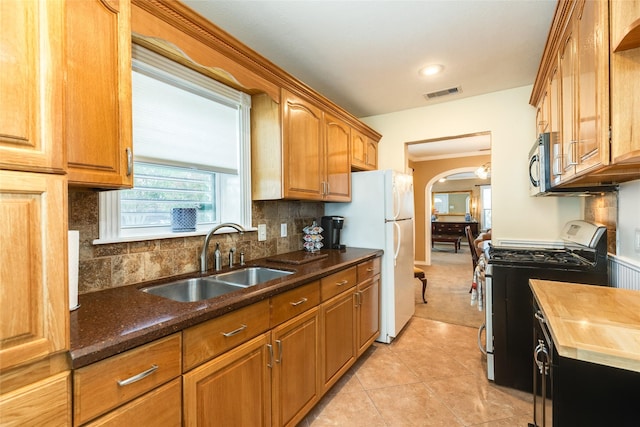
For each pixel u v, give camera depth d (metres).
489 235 4.59
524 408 1.85
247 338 1.30
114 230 1.40
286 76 2.04
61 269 0.73
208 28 1.50
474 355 2.53
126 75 1.11
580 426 1.02
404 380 2.17
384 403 1.91
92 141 1.01
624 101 1.03
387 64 2.41
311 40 2.07
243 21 1.85
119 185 1.09
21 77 0.68
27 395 0.69
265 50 2.19
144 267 1.52
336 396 1.99
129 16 1.13
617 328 0.94
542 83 2.29
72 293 1.07
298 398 1.62
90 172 1.00
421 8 1.74
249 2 1.67
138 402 0.90
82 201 1.29
